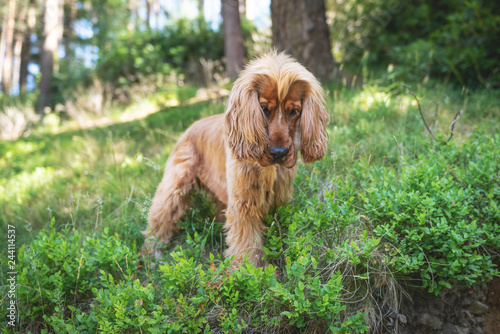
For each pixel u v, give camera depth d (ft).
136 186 14.62
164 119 24.62
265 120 8.52
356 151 13.87
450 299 9.83
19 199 16.63
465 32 21.81
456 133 14.80
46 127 37.78
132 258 9.91
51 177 18.30
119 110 35.32
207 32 40.98
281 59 8.93
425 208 9.14
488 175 10.14
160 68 38.93
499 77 19.86
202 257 10.62
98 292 8.48
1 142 30.94
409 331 9.46
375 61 31.01
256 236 9.72
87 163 19.53
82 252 9.52
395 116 16.96
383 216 9.72
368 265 9.17
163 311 8.66
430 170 10.05
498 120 15.79
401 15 31.30
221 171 10.74
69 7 76.74
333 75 23.81
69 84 51.70
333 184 11.64
